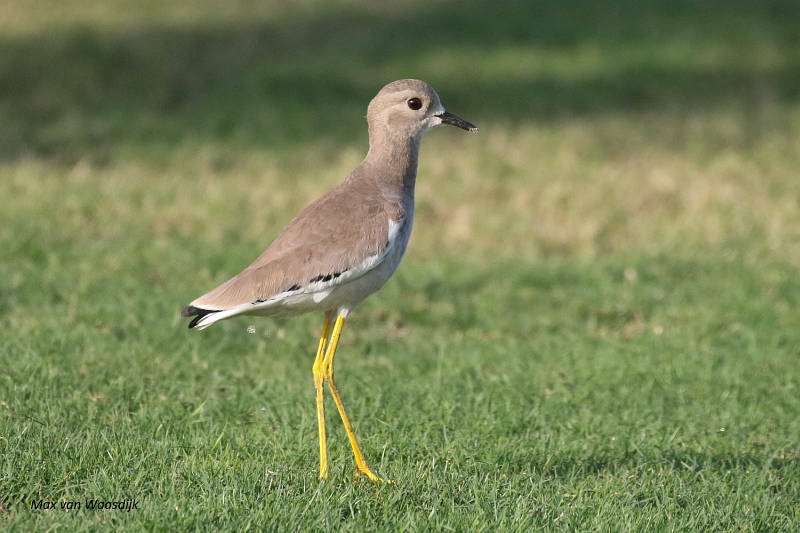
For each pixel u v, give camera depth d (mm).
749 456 9352
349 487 7824
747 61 27672
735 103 24906
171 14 31594
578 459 9031
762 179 19766
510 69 26875
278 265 8125
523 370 11375
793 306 13797
